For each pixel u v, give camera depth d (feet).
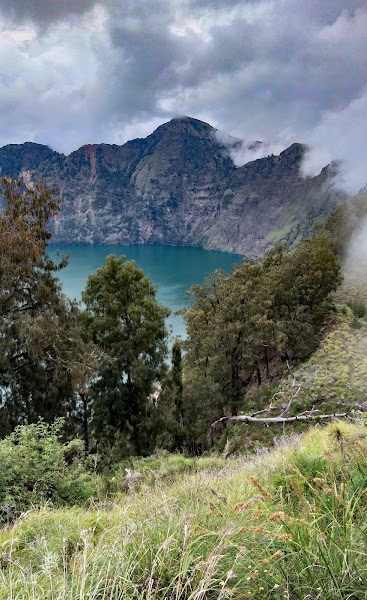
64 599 8.18
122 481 33.50
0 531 16.85
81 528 13.47
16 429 39.27
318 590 8.23
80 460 41.32
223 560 9.61
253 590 8.75
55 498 32.35
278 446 32.50
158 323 100.01
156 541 10.69
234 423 101.04
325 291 133.90
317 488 14.33
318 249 135.03
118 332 96.27
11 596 8.34
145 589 8.54
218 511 11.05
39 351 78.79
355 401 85.46
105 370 95.40
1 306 80.33
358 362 103.09
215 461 35.58
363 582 8.42
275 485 15.94
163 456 53.78
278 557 8.96
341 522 10.71
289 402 93.40
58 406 90.07
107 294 96.48
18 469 32.78
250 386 135.54
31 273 85.20
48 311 84.38
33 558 11.92
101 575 9.16
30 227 87.40
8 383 81.35
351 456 14.58
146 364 100.32
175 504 13.15
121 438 92.79
